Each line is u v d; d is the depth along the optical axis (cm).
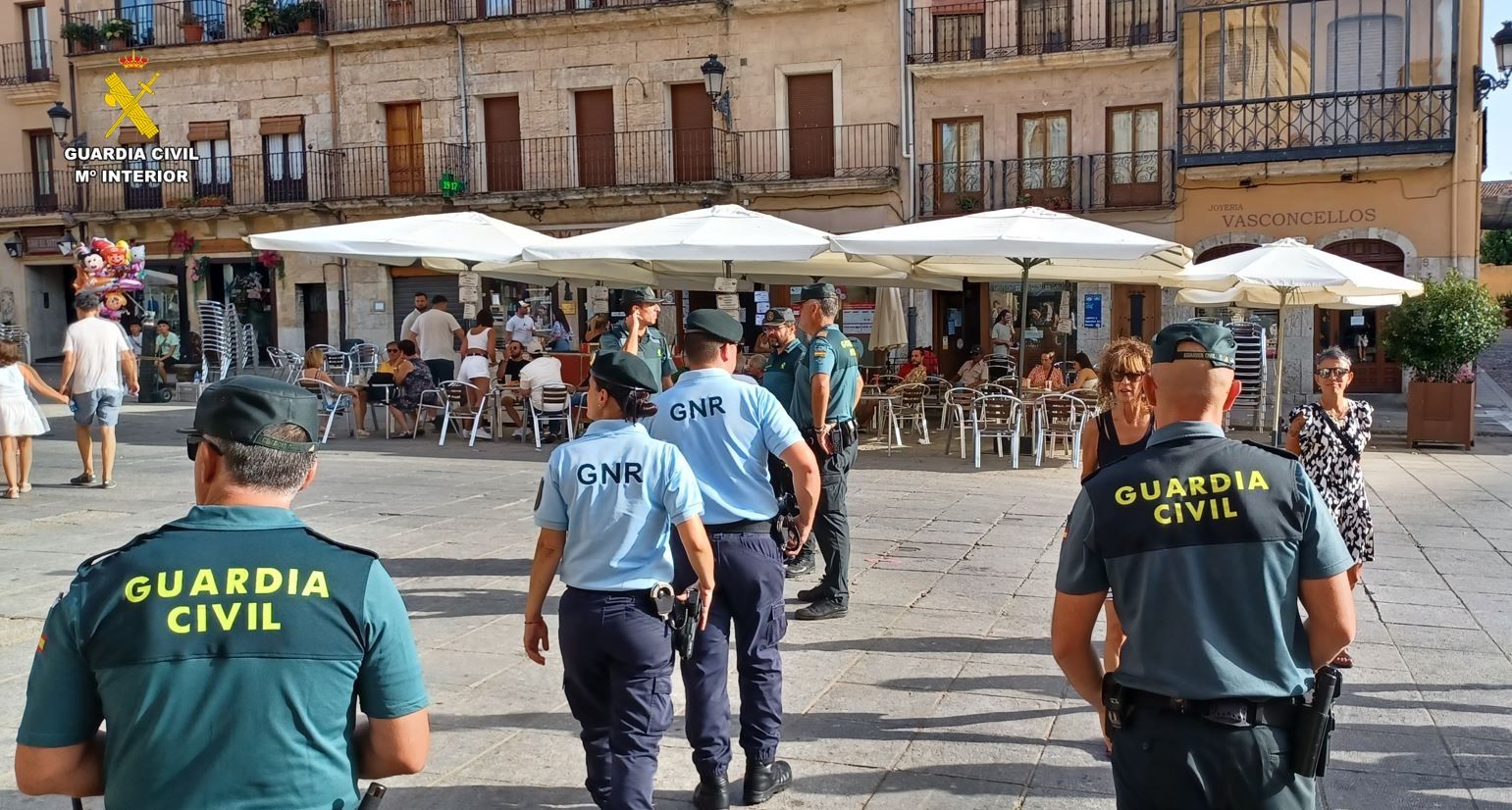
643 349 859
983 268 1272
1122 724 254
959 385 1530
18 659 569
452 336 1706
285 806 195
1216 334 263
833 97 2331
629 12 2394
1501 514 973
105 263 1970
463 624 639
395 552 816
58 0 2825
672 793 425
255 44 2630
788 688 533
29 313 2909
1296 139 2056
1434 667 560
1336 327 2078
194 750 192
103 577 198
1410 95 1995
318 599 201
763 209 2381
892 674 553
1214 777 241
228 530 203
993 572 759
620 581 352
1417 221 2017
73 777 198
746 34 2361
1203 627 245
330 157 2625
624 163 2456
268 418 208
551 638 615
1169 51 2094
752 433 426
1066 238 1006
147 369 2081
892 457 1338
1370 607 671
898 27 2267
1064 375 1515
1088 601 262
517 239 1173
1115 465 264
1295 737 243
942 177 2272
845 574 652
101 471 1156
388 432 1500
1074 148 2188
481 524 922
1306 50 2044
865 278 1432
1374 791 415
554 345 1731
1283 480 250
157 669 192
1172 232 2141
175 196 2742
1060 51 2166
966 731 480
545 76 2491
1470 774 431
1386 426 1670
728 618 416
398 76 2581
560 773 442
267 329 2755
